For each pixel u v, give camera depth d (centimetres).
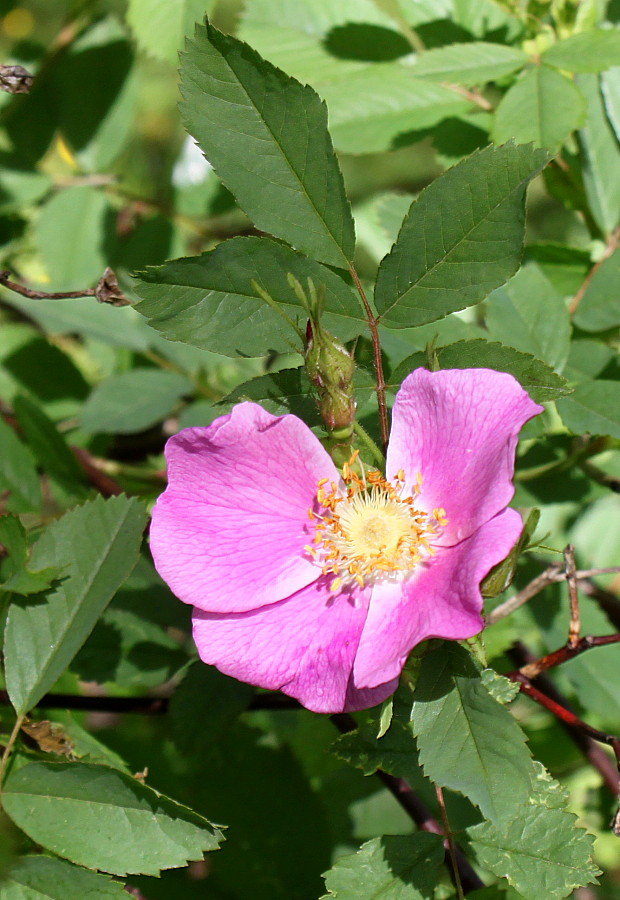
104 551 35
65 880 33
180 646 39
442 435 32
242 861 41
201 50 33
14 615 34
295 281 31
